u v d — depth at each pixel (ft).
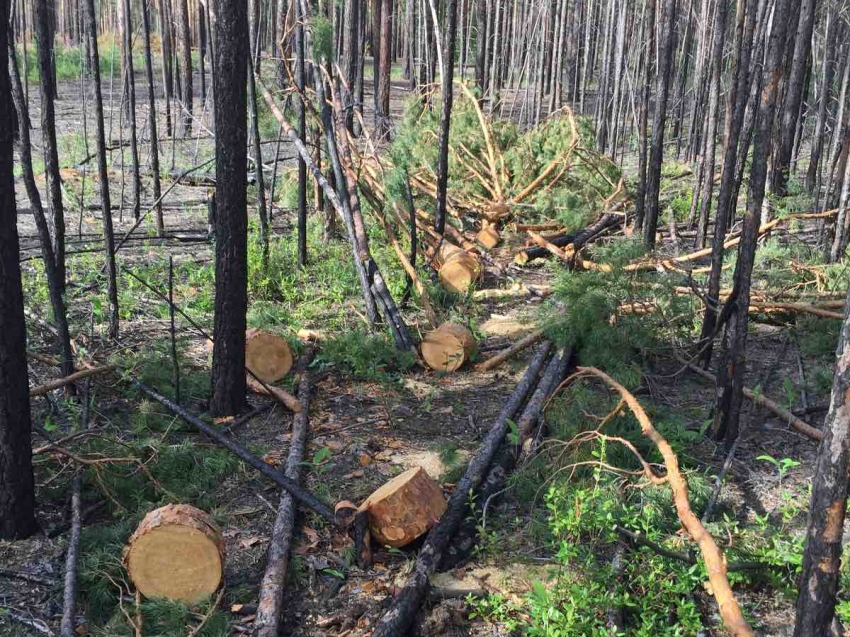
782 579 11.92
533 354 22.58
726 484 15.43
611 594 11.48
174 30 69.92
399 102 72.13
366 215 32.73
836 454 7.66
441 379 21.16
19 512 13.17
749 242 16.11
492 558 13.05
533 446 16.55
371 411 19.02
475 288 28.27
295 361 21.58
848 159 28.68
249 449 16.57
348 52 36.40
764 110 15.51
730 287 26.17
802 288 26.78
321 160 32.71
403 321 22.36
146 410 17.65
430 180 36.52
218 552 11.69
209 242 32.71
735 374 16.72
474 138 36.99
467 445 17.13
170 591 11.69
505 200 35.91
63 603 11.72
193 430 17.52
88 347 20.95
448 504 13.98
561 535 13.08
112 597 11.83
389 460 16.57
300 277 28.27
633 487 14.28
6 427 12.88
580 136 38.17
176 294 26.35
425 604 11.89
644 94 32.32
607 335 19.95
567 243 33.86
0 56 12.05
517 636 11.28
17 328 12.73
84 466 15.01
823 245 31.04
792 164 43.45
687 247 34.12
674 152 55.11
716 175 43.78
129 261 29.37
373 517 13.15
